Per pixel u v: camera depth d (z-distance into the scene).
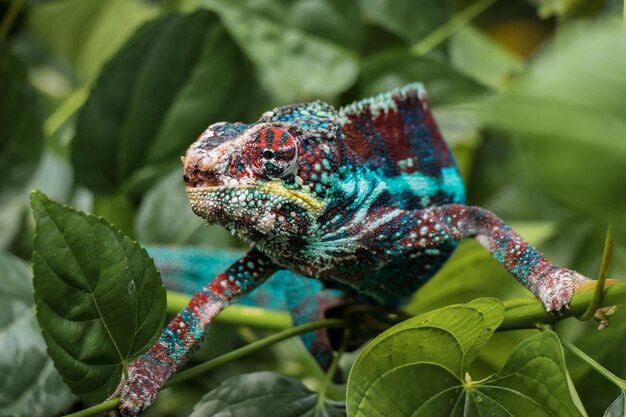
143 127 0.50
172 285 0.50
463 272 0.44
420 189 0.41
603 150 0.26
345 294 0.43
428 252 0.41
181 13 0.50
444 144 0.43
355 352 0.47
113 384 0.35
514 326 0.37
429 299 0.44
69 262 0.33
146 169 0.50
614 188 0.26
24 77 0.51
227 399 0.37
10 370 0.41
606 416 0.34
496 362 0.43
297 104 0.39
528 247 0.38
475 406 0.35
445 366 0.35
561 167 0.26
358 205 0.39
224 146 0.37
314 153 0.38
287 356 0.50
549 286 0.36
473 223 0.39
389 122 0.42
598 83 0.26
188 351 0.38
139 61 0.50
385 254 0.40
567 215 0.50
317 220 0.39
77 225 0.33
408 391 0.34
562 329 0.44
